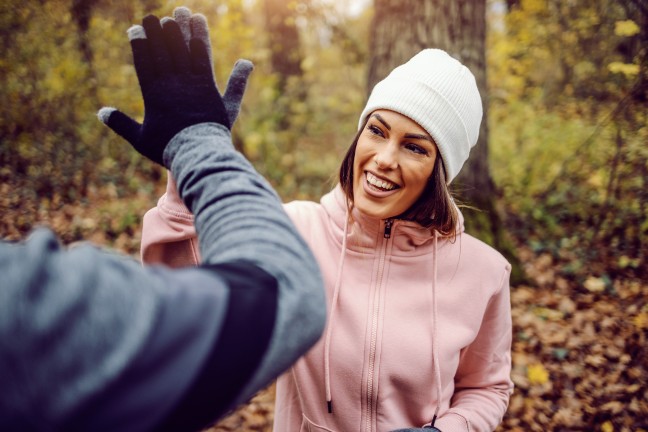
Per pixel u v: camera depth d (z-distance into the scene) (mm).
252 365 450
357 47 6477
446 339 1324
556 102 5836
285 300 485
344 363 1315
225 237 527
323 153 6992
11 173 4867
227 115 721
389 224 1344
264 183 613
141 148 688
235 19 5078
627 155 4312
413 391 1320
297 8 5801
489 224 3635
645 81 4098
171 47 697
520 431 2779
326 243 1426
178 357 413
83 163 5223
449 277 1378
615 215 4480
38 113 4930
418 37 3154
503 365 1481
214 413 446
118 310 393
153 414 406
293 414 1418
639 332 3424
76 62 4852
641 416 2859
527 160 5426
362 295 1356
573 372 3139
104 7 4930
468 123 1300
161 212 1111
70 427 379
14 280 372
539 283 3988
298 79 7723
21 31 4652
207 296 438
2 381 363
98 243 4227
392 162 1222
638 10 4238
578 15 4988
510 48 5387
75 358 375
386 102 1238
